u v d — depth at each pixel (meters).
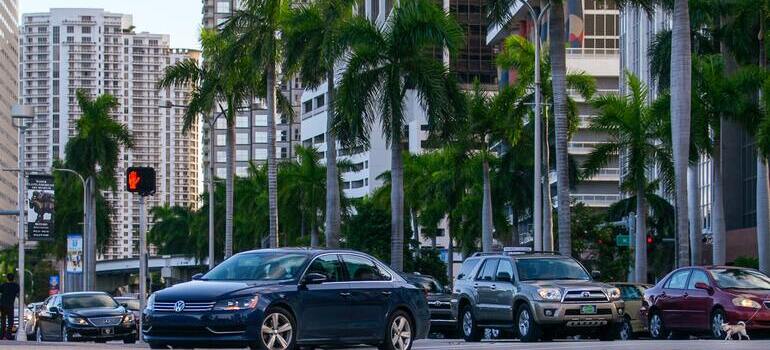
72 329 42.56
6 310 40.31
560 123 47.94
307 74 62.47
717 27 62.09
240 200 126.62
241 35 64.06
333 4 60.09
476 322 33.06
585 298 29.86
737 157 78.56
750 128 57.47
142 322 20.80
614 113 64.94
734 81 56.75
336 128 56.25
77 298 44.62
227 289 20.03
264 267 21.14
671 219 79.56
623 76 105.50
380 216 108.62
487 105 71.56
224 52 64.38
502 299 31.39
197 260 170.25
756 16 58.25
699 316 32.53
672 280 34.38
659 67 61.88
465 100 56.97
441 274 106.00
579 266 31.53
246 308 19.78
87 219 106.94
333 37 57.97
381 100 55.47
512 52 71.06
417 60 55.78
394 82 55.34
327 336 20.98
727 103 56.34
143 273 32.53
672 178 65.19
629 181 65.75
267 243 123.94
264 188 122.25
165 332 20.08
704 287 32.38
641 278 65.69
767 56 58.09
